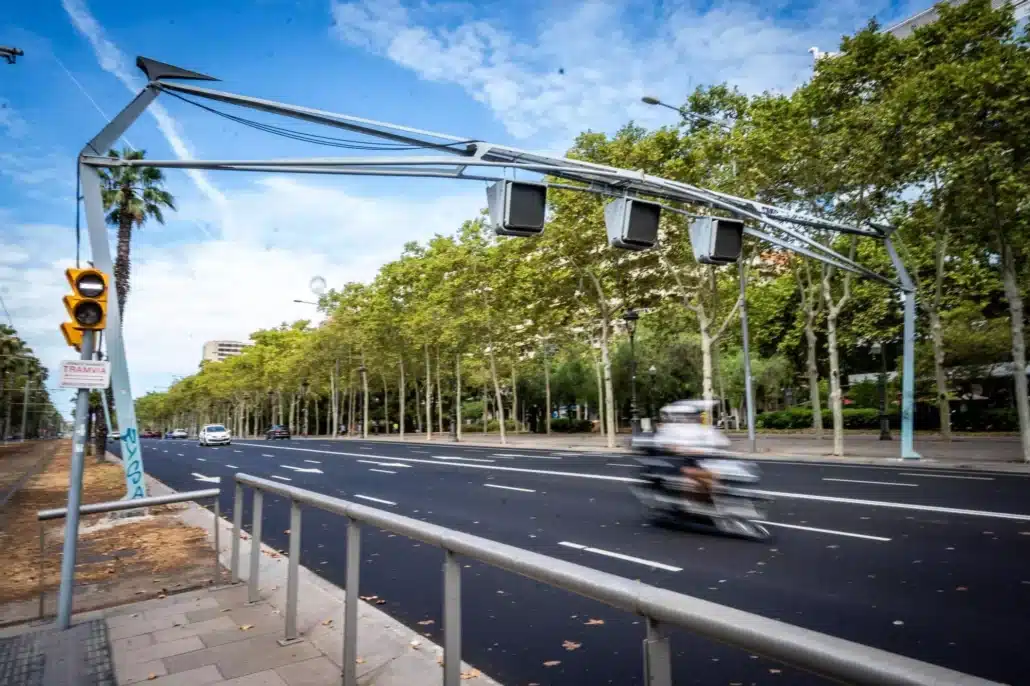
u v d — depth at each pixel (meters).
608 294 32.47
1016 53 16.48
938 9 19.25
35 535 9.64
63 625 5.23
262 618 5.34
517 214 9.77
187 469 24.20
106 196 25.27
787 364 44.00
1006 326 28.22
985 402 35.47
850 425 39.75
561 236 28.16
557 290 32.38
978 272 27.64
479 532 9.53
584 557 7.66
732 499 8.58
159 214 26.53
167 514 11.75
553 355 51.38
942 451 22.75
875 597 5.72
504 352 44.44
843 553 7.43
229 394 103.81
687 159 23.52
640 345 46.62
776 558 7.30
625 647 4.80
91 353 5.87
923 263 27.86
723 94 26.55
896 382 35.69
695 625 1.57
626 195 11.95
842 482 14.45
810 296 27.55
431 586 6.73
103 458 30.70
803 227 22.33
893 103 18.16
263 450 38.91
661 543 8.35
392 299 48.88
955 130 16.75
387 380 63.28
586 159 24.92
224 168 9.52
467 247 38.34
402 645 4.68
